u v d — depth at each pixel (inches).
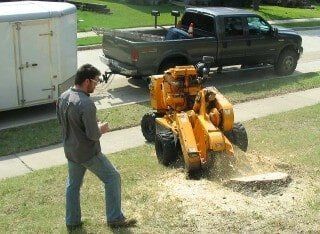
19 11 449.1
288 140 386.9
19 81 459.8
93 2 1192.8
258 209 262.7
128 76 531.2
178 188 289.7
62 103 223.9
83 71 220.4
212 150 300.8
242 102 513.3
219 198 274.2
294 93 550.6
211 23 569.9
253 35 592.4
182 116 324.8
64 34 478.9
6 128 430.9
